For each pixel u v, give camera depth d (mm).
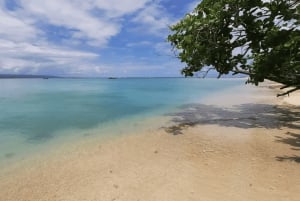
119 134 10281
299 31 9047
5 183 5797
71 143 9094
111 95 30422
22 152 8109
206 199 4871
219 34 11203
